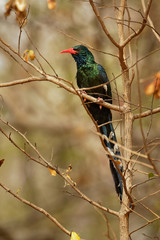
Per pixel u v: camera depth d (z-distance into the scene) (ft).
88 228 46.62
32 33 43.75
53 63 45.62
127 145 22.97
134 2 40.50
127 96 23.89
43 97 51.52
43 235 49.19
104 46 44.60
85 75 32.89
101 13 42.19
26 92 52.39
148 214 36.58
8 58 46.70
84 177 48.08
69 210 49.14
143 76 38.65
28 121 50.72
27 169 49.57
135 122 42.14
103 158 48.88
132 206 21.09
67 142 49.75
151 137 41.27
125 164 22.47
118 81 41.60
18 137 48.26
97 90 32.50
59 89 50.90
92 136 49.83
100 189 48.26
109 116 31.60
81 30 45.24
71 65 45.98
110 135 26.00
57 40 45.06
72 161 48.24
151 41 41.75
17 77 48.78
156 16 42.29
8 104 51.31
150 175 20.74
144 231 40.93
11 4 25.44
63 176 21.76
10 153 47.93
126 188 20.58
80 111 50.98
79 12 44.98
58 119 50.67
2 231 49.03
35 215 49.90
